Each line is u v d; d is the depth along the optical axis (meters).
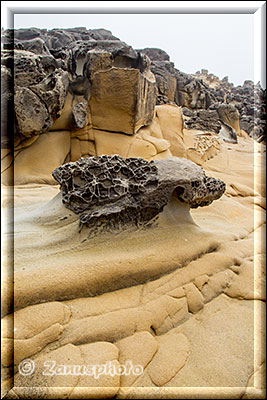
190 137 6.02
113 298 1.32
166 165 1.93
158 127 5.48
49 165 3.74
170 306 1.35
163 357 1.11
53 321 1.10
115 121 4.43
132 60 4.84
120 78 4.11
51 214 1.72
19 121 3.28
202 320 1.37
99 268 1.36
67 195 1.71
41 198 2.65
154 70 8.12
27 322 1.07
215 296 1.56
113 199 1.66
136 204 1.69
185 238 1.83
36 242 1.48
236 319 1.39
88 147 4.34
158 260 1.54
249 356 1.17
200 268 1.66
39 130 3.48
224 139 7.01
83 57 4.43
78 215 1.64
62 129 4.18
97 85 4.15
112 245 1.55
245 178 4.50
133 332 1.17
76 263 1.35
